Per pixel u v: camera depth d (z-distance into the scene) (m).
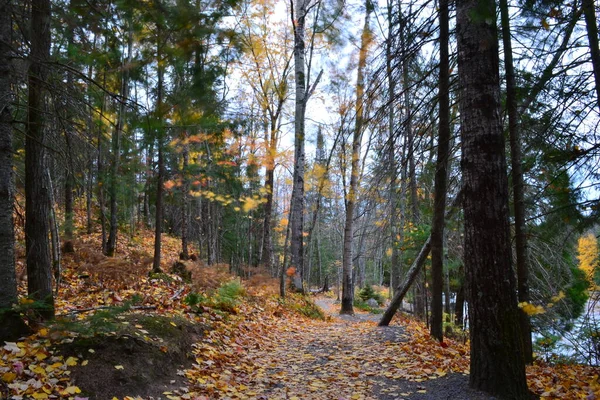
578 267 7.02
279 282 13.32
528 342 6.07
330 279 46.81
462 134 4.62
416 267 9.21
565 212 5.54
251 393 4.64
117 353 4.44
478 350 4.41
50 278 4.82
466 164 4.52
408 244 10.71
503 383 4.23
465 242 4.55
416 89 6.46
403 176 7.10
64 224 10.80
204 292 8.98
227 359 5.86
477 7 4.16
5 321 4.20
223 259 20.70
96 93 5.95
